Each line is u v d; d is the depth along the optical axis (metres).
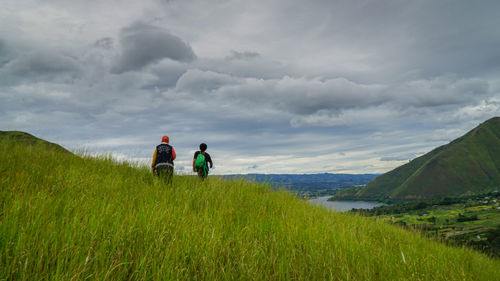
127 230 3.25
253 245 3.74
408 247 5.92
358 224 7.28
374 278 3.54
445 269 4.80
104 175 6.98
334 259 3.76
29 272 2.30
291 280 3.24
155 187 6.56
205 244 3.40
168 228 3.57
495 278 6.01
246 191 8.23
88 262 2.55
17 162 6.04
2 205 3.52
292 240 4.32
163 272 2.65
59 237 2.83
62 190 4.76
